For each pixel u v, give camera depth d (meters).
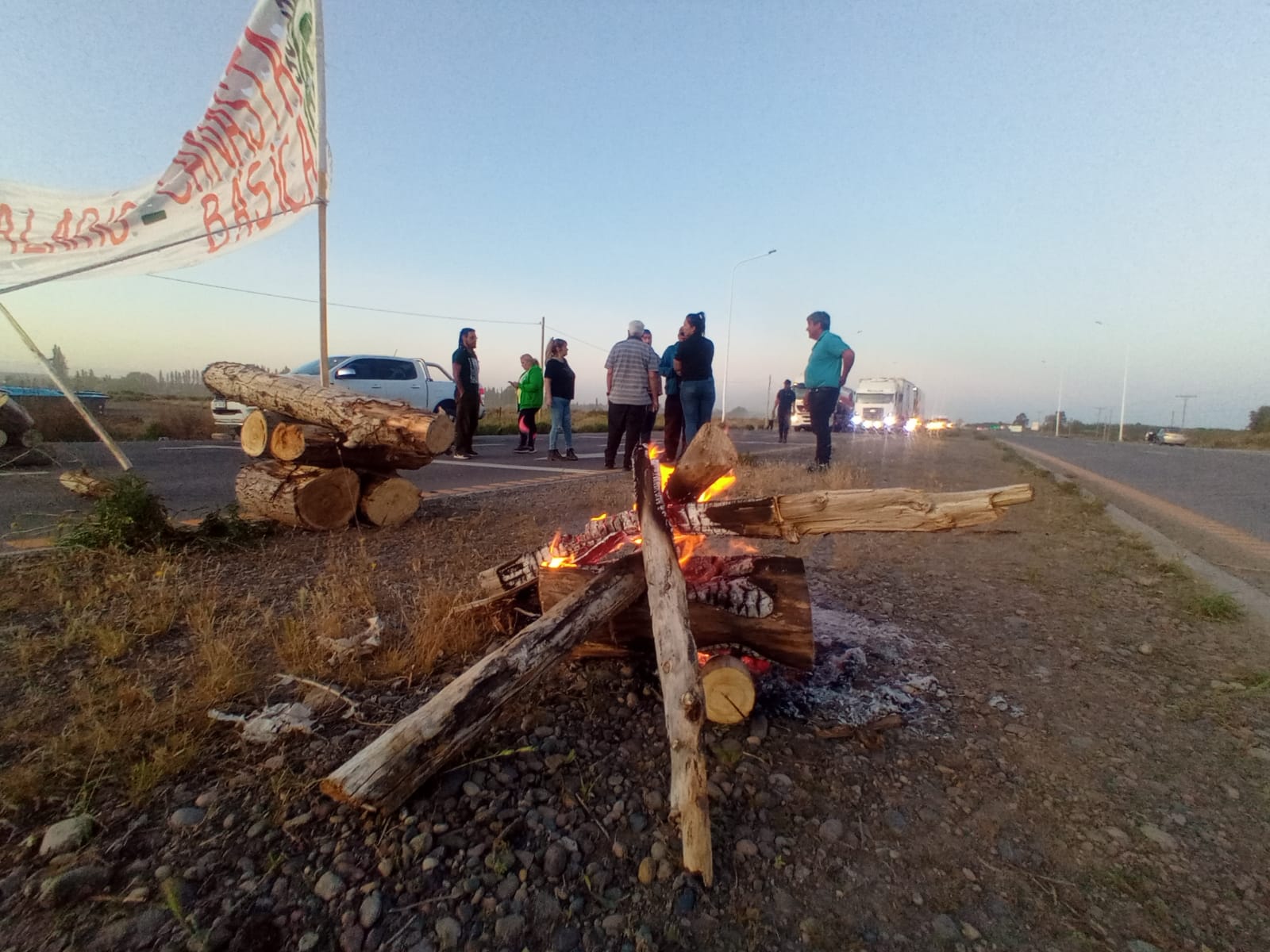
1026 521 6.57
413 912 1.49
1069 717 2.51
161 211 5.22
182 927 1.42
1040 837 1.83
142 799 1.81
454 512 5.97
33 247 5.33
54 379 4.92
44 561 3.88
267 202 5.21
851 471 8.38
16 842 1.66
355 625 3.04
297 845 1.67
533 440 14.07
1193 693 2.73
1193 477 12.76
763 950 1.44
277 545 4.57
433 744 1.81
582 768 2.05
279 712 2.27
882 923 1.53
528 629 2.16
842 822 1.87
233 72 4.86
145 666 2.63
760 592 2.47
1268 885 1.66
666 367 8.92
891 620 3.50
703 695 1.77
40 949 1.37
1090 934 1.51
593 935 1.46
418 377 14.62
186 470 8.48
